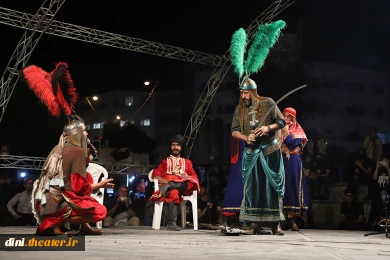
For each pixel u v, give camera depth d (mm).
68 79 4930
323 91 15672
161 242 4395
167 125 33281
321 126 20812
